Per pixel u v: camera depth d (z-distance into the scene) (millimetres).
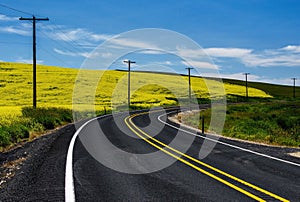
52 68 85875
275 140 18391
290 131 26234
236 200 6293
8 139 13977
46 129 21094
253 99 84375
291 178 8219
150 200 6188
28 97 52156
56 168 8750
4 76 67750
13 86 60125
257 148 13781
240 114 35875
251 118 32469
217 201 6215
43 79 68750
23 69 78625
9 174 8281
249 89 109375
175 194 6613
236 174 8531
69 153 11195
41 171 8359
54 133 17859
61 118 26641
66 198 6160
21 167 8938
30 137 16734
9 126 16469
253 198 6441
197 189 7012
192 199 6301
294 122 29859
